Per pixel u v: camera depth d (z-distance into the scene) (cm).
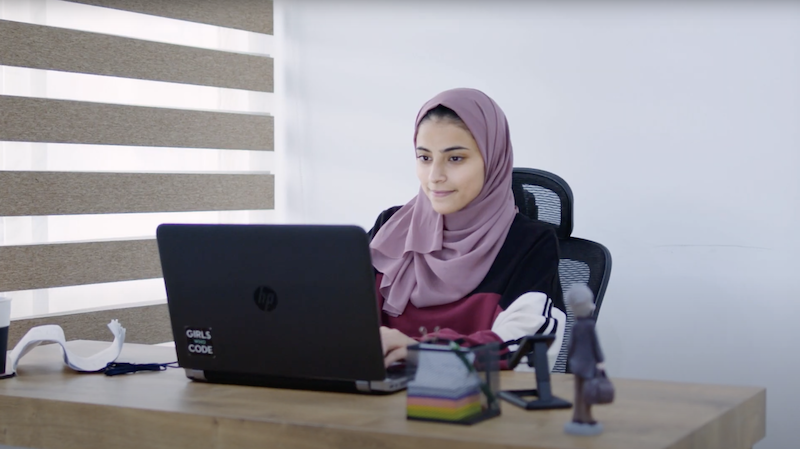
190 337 147
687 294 273
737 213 264
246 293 139
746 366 264
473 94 192
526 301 176
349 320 131
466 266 189
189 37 338
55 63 287
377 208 340
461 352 114
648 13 277
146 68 315
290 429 115
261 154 363
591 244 206
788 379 258
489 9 310
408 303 198
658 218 278
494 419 116
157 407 126
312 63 354
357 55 342
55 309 297
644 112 279
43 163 291
